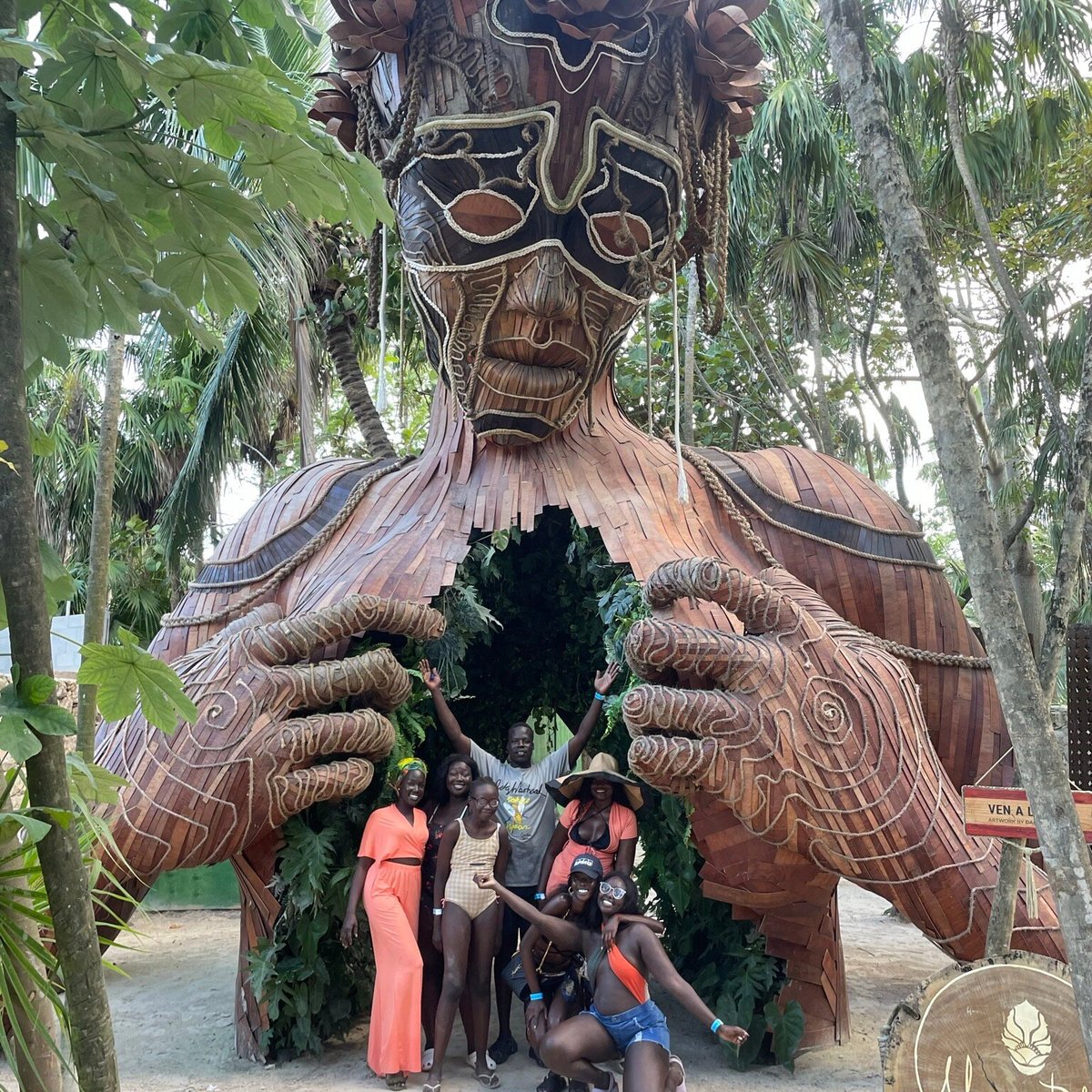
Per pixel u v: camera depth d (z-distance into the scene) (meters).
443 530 5.54
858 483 5.92
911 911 4.50
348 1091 4.62
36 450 2.71
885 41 8.99
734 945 5.09
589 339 5.28
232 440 10.06
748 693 4.51
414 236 5.13
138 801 4.58
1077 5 8.09
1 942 2.39
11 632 2.00
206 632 5.60
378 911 4.70
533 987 4.41
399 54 4.99
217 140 2.61
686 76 5.17
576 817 5.05
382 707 5.13
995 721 5.61
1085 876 2.30
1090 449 3.88
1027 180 9.20
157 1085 4.77
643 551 5.22
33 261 2.49
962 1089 3.22
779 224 10.06
